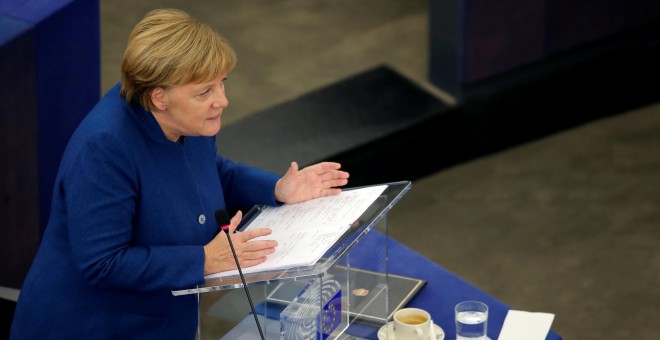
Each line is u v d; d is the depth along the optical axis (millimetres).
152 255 7293
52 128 10766
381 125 17094
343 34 19969
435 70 18047
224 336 7438
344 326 7805
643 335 12891
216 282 7105
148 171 7434
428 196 16297
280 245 7367
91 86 10883
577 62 18328
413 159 17000
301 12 20938
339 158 16500
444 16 17672
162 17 7086
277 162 16125
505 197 16203
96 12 10719
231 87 18094
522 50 18031
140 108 7375
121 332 7723
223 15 20938
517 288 13930
